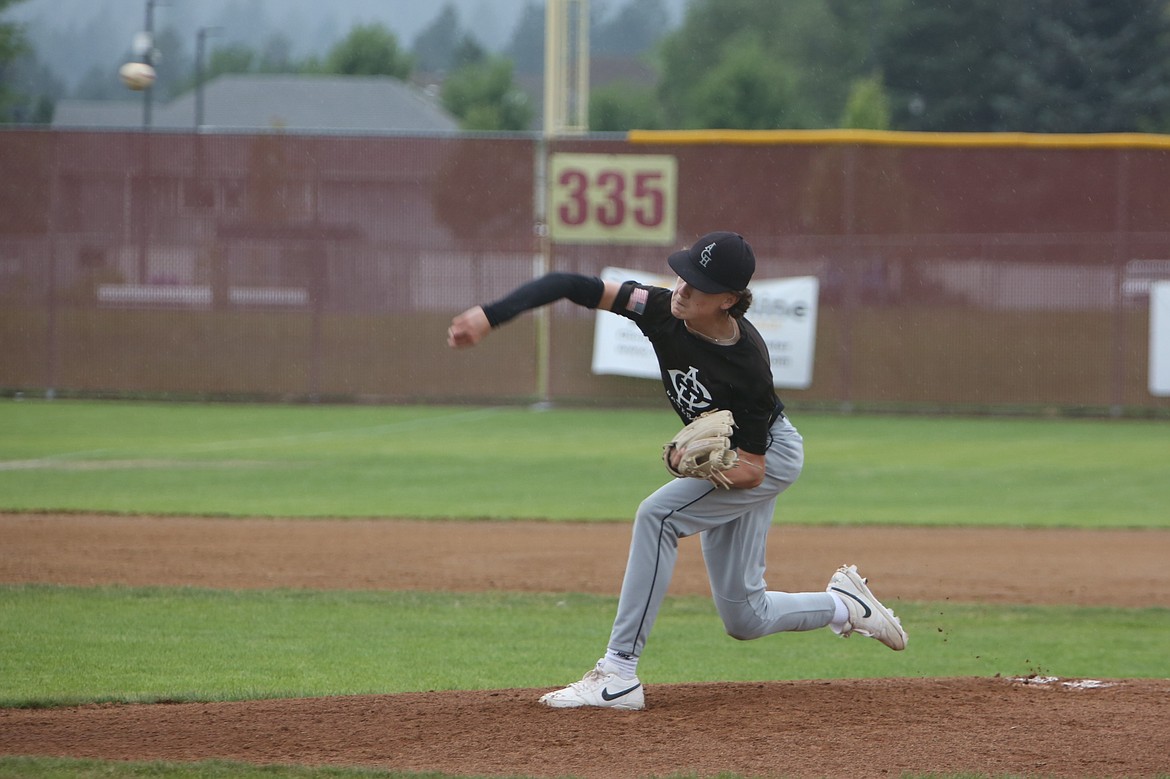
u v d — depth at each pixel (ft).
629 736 58.23
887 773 53.21
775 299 265.13
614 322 266.16
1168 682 69.92
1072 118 622.13
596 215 267.39
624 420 246.27
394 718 61.26
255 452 196.54
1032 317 264.72
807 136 264.52
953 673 84.38
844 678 80.28
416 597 105.91
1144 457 204.33
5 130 264.93
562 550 127.95
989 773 53.11
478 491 163.94
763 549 62.69
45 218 266.16
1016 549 131.13
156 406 258.37
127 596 103.04
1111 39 631.56
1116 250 262.88
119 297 267.59
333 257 268.21
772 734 58.70
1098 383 263.70
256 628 93.35
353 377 269.44
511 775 52.29
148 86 280.10
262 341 268.62
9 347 267.80
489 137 267.18
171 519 139.33
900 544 133.28
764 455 59.36
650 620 61.93
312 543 128.67
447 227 268.62
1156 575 119.85
